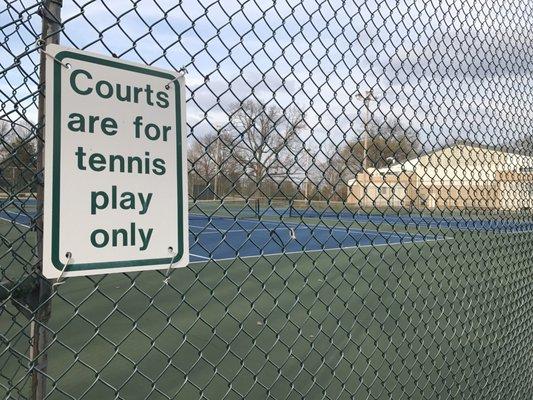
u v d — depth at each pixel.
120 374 3.64
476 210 2.99
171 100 1.40
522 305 3.51
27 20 1.22
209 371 3.80
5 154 1.24
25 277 1.36
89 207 1.24
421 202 2.68
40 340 1.35
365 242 10.58
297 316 5.50
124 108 1.31
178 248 1.38
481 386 3.18
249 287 6.81
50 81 1.20
